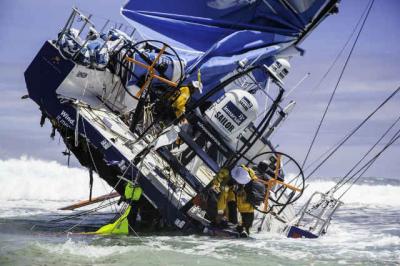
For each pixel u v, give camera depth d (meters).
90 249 32.81
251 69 41.31
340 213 67.94
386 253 37.34
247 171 42.91
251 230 45.91
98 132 40.25
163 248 34.94
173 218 40.62
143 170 40.62
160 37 52.53
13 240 34.94
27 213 52.41
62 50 42.03
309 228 46.41
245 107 41.47
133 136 45.03
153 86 46.47
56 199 69.19
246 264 31.64
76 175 78.38
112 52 45.12
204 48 52.81
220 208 42.69
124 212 41.78
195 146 42.50
